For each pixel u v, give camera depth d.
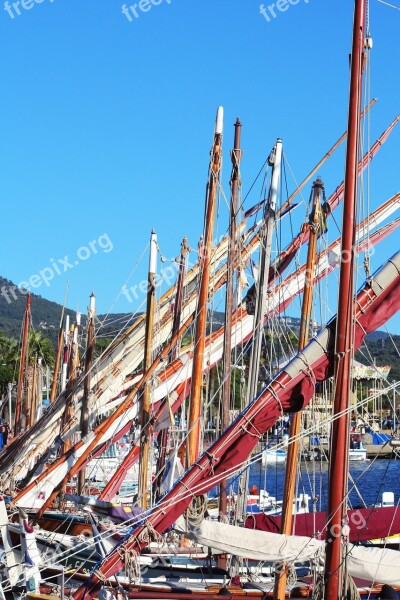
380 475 78.38
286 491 23.20
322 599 17.97
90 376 40.09
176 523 22.56
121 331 41.91
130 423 36.47
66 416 42.09
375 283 19.33
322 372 19.17
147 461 34.22
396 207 36.09
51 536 31.11
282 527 23.11
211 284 35.72
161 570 28.33
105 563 19.62
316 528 26.69
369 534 25.25
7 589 26.47
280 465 78.06
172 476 26.61
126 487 55.28
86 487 46.06
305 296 26.20
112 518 26.56
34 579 25.61
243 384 32.88
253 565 29.56
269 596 25.03
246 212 34.47
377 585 25.09
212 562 29.11
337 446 18.05
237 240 32.22
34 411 70.56
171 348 34.97
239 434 19.19
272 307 32.09
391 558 20.56
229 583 26.62
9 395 85.50
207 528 20.52
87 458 34.09
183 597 24.95
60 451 45.56
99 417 43.59
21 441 38.75
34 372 74.06
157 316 39.94
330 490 17.98
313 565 20.59
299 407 19.11
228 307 31.31
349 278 18.53
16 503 33.53
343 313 18.44
